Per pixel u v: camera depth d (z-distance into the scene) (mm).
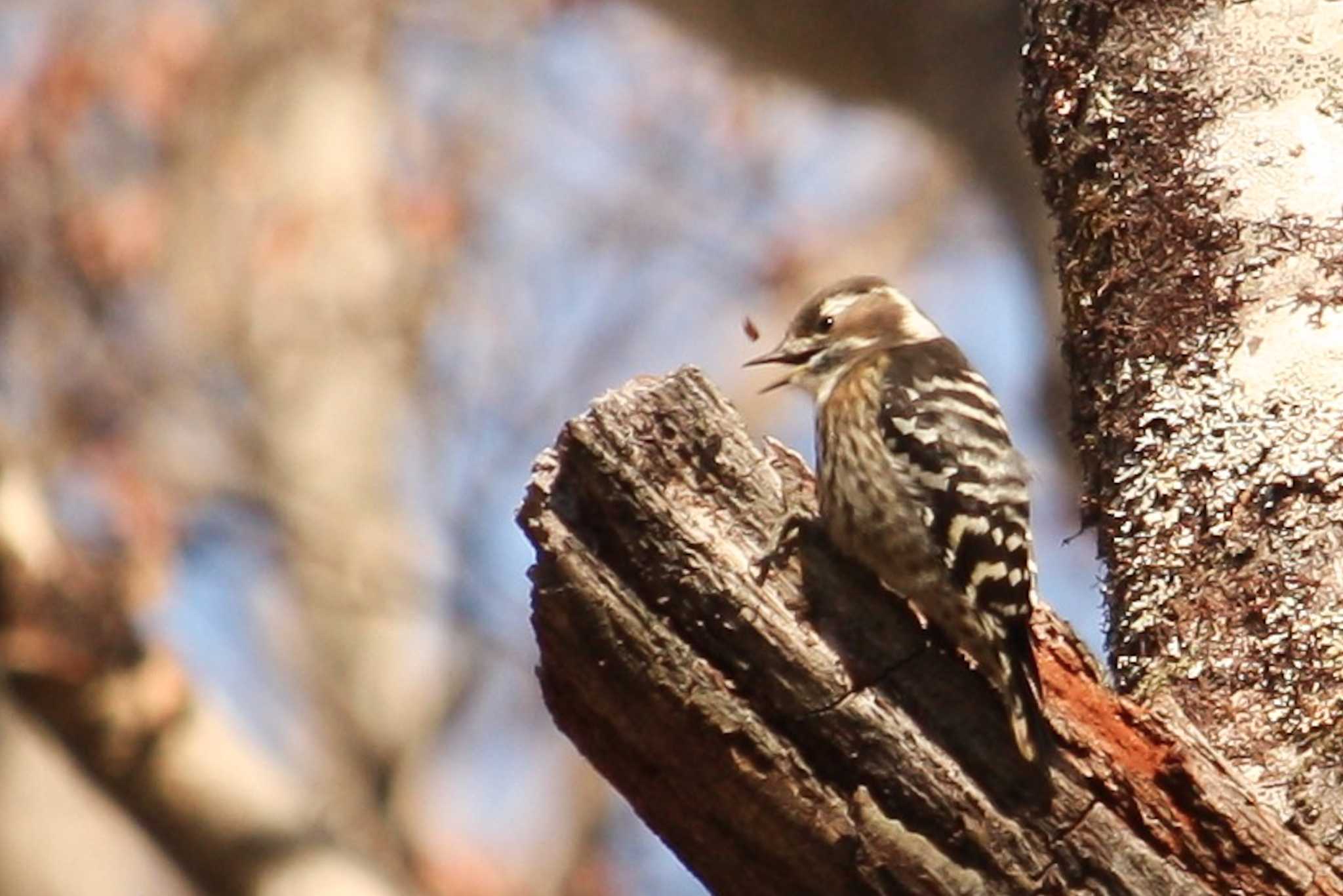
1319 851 7359
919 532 8062
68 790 17656
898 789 7297
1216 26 8320
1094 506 8344
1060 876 7277
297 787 15227
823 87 19594
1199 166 8227
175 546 18219
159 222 21172
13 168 20062
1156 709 7465
